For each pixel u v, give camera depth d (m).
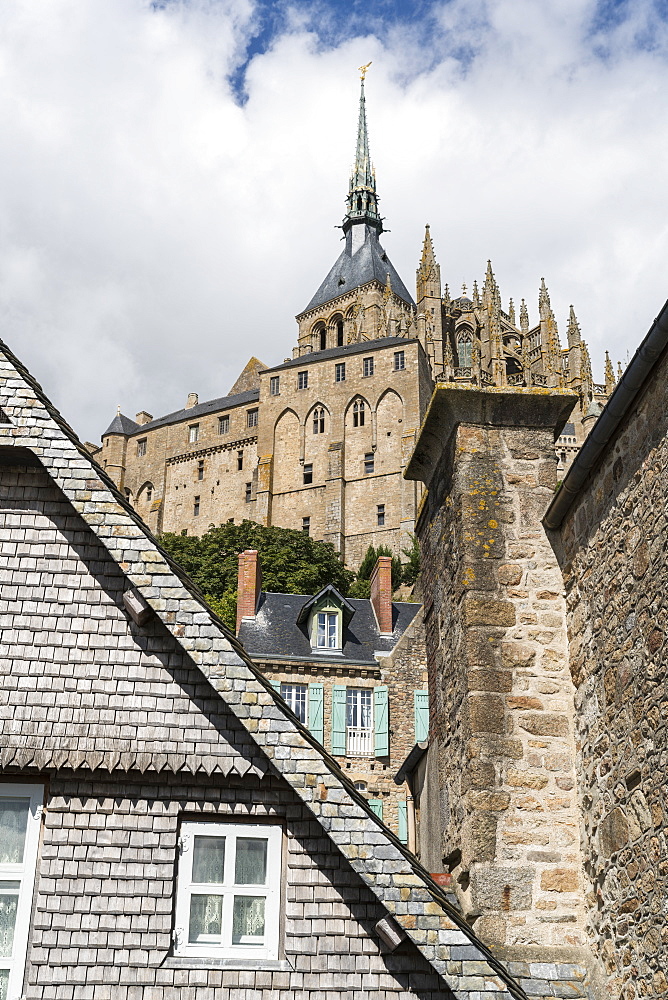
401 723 37.59
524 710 9.29
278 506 102.62
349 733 37.28
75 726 8.69
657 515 7.64
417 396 100.31
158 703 8.77
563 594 9.69
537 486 10.12
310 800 8.06
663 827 7.30
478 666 9.41
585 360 115.44
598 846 8.45
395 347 102.69
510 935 8.58
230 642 8.62
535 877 8.77
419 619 39.25
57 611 9.04
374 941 8.32
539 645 9.51
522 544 9.88
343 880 8.46
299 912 8.38
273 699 8.39
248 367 130.38
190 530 109.81
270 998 8.12
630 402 8.09
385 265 135.12
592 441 8.61
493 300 117.44
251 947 8.29
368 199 139.75
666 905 7.22
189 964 8.18
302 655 39.34
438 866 10.16
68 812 8.53
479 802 8.98
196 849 8.52
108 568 9.19
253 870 8.49
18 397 9.26
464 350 124.50
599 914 8.38
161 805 8.59
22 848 8.48
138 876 8.39
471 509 9.99
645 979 7.52
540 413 10.38
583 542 9.16
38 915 8.24
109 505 8.91
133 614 8.78
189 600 8.61
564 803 9.00
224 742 8.67
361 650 40.56
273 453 104.94
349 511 99.62
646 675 7.71
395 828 35.97
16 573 9.16
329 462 101.38
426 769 11.11
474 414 10.35
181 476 112.81
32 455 9.36
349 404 103.06
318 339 131.62
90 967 8.13
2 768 8.55
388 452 99.94
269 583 75.50
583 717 9.00
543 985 8.35
